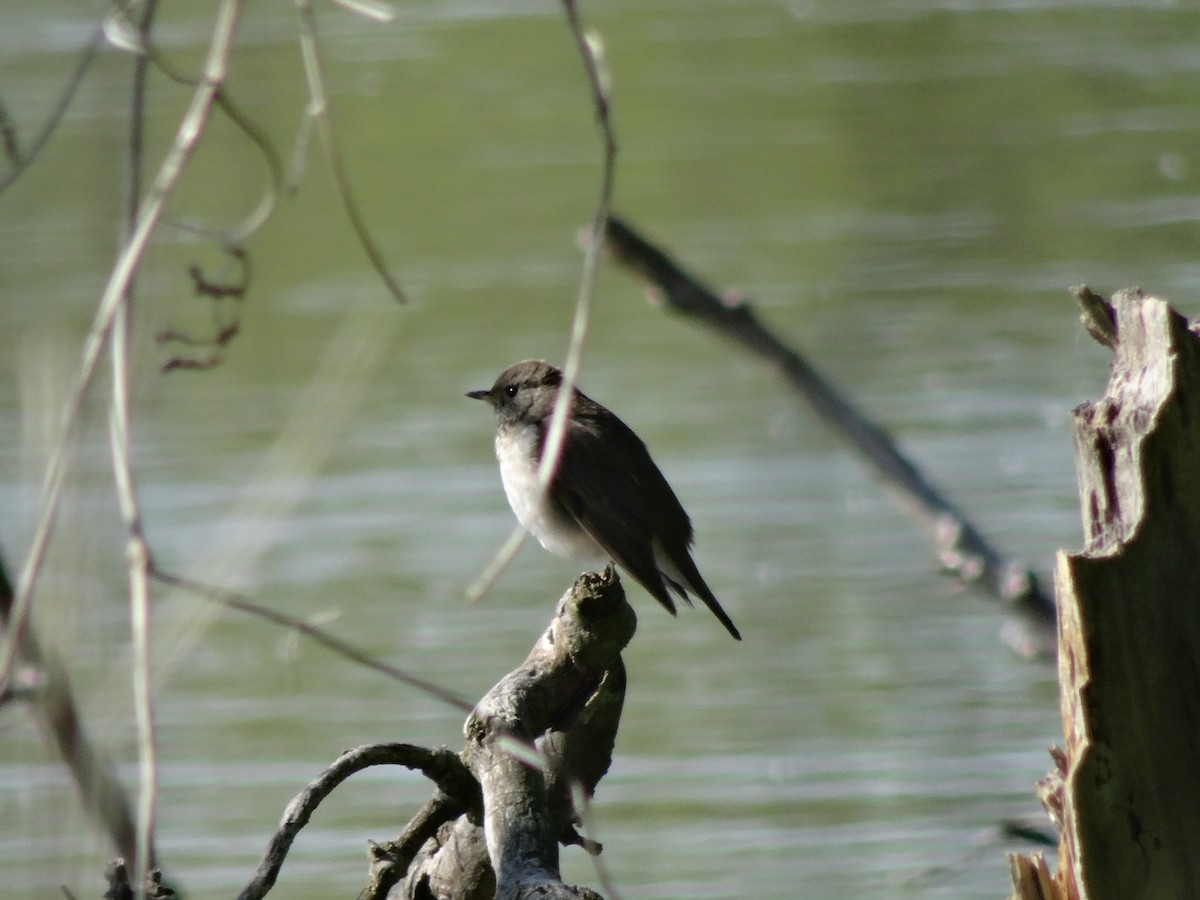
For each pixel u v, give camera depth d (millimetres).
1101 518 4574
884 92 17859
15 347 13984
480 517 15539
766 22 22500
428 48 24406
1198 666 4410
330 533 15008
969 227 18188
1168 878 4367
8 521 13594
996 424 16422
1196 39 19453
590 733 5227
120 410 3941
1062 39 19203
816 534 14594
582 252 20656
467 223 21281
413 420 17312
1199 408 4484
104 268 4863
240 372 17672
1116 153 19016
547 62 23609
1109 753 4391
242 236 5227
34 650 4016
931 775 11078
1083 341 17844
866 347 17516
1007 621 12859
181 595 4773
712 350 18719
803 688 12234
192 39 10875
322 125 4707
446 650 13219
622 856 10414
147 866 3801
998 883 9906
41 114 14398
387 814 11250
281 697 12508
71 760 3941
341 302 19469
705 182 20969
